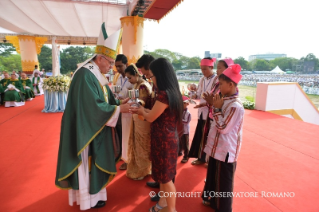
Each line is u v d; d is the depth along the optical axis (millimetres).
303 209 2234
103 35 2084
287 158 3520
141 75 2598
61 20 10203
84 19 9961
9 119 6156
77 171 1986
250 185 2697
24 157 3529
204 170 3092
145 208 2242
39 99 10094
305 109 8000
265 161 3398
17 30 13086
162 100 1687
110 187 2627
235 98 1867
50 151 3789
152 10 6785
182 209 2232
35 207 2246
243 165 3254
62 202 2340
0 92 8180
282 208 2246
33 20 10266
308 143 4234
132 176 2791
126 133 2994
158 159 1830
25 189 2584
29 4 7852
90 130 1912
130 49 7562
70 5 7863
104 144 2094
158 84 1729
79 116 1880
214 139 2010
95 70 2041
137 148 2662
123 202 2338
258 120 6070
